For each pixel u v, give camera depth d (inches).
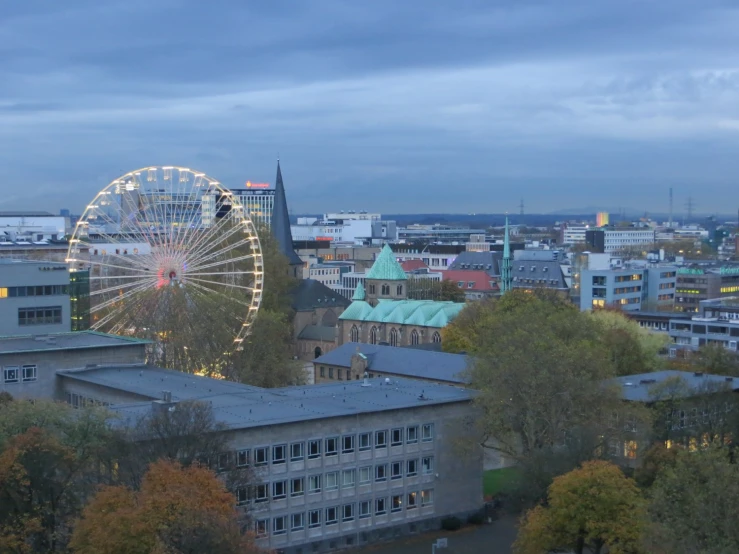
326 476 4840.1
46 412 4042.8
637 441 5152.6
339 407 5039.4
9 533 3511.3
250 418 4709.6
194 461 3818.9
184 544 3265.3
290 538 4719.5
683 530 3213.6
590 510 4018.2
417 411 5162.4
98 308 7470.5
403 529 5123.0
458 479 5339.6
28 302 6594.5
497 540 5036.9
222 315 7765.8
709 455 3452.3
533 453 4849.9
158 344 7386.8
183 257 7593.5
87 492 3791.8
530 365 5255.9
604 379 5595.5
